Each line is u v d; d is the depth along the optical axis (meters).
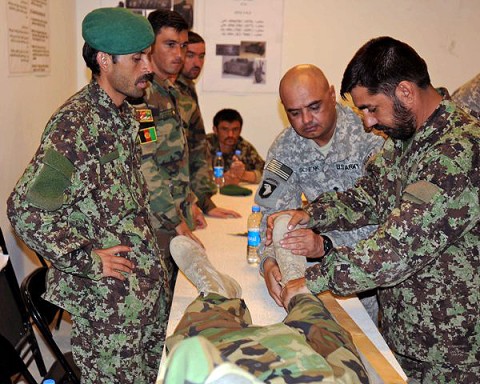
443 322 1.54
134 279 1.85
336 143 2.12
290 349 1.10
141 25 1.81
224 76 4.58
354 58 1.48
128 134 1.88
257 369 1.04
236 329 1.35
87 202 1.76
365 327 1.67
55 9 3.69
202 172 3.06
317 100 1.95
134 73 1.83
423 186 1.38
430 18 4.55
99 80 1.85
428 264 1.53
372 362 1.41
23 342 2.36
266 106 4.64
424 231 1.37
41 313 2.04
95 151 1.75
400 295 1.61
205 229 2.76
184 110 2.97
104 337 1.83
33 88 3.21
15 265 2.87
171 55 2.53
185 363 0.80
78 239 1.70
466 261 1.52
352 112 2.16
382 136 2.11
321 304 1.47
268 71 4.59
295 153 2.17
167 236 2.49
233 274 2.08
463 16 4.54
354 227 1.90
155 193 2.44
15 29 2.89
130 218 1.87
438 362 1.58
